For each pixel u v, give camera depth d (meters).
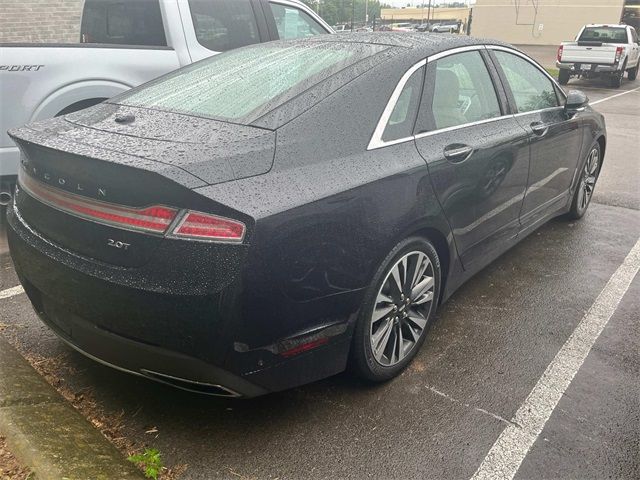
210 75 3.17
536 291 3.98
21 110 4.36
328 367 2.57
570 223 5.36
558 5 34.53
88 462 2.18
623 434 2.61
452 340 3.34
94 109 2.99
